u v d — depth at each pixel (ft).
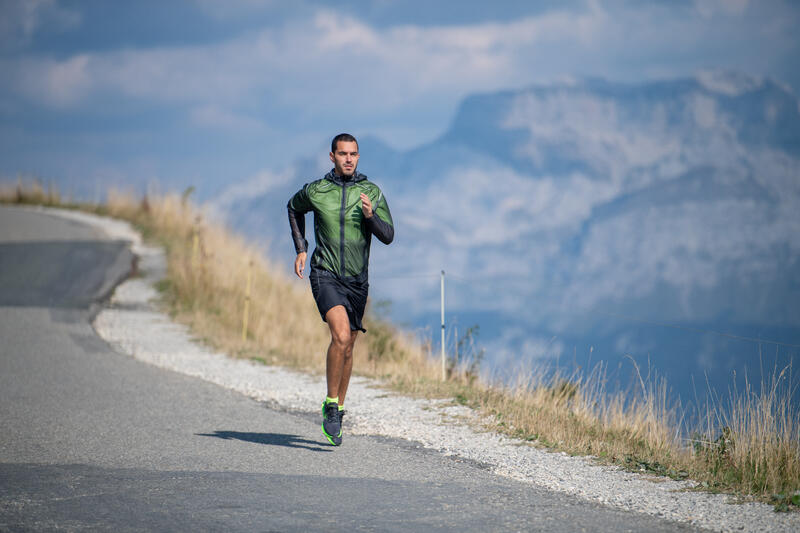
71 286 203.31
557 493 56.54
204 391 100.48
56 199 370.12
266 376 112.98
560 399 87.45
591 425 78.23
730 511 52.29
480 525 49.06
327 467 63.52
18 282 204.23
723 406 67.87
